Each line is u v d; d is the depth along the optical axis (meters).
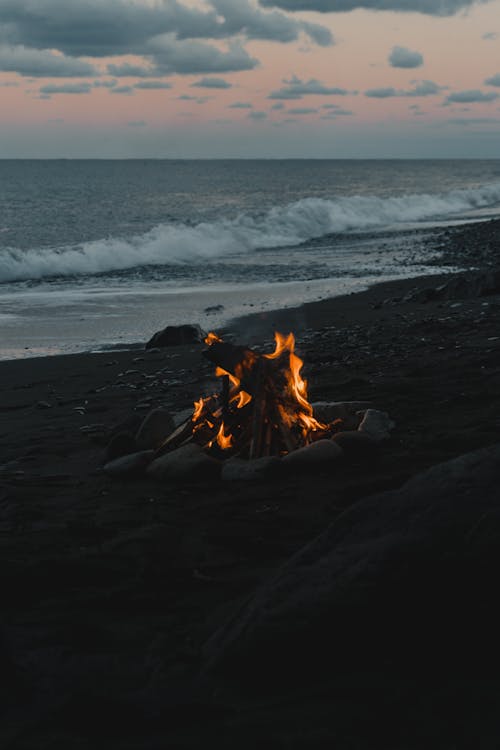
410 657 2.96
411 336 12.57
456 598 2.99
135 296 20.38
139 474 6.18
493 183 117.06
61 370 11.83
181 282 23.19
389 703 2.73
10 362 12.57
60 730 2.74
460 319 13.95
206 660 3.15
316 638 2.98
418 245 33.03
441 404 7.69
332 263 27.55
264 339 13.81
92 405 9.15
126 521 5.09
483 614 2.97
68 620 3.67
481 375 8.88
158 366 11.83
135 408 8.74
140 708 2.85
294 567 3.28
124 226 46.00
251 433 6.39
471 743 2.49
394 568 3.06
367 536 3.29
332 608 3.01
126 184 111.00
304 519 4.92
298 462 5.90
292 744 2.55
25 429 8.17
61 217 52.97
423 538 3.12
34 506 5.47
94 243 29.19
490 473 3.38
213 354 6.51
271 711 2.76
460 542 3.09
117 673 3.15
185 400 9.05
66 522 5.12
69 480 6.20
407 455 6.12
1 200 71.69
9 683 3.02
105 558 4.40
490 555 3.03
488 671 2.87
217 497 5.49
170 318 16.97
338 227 43.78
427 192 89.81
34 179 127.38
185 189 97.62
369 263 27.19
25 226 45.53
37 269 25.17
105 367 11.97
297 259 29.27
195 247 31.36
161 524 4.95
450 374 9.05
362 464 6.00
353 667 2.96
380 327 13.85
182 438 6.53
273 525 4.84
